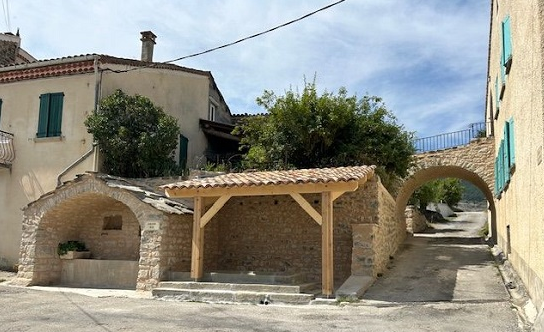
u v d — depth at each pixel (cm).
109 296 1127
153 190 1408
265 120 1689
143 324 770
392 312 857
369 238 1162
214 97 2092
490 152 1845
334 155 1570
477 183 2091
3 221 1606
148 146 1490
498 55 1294
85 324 771
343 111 1569
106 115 1519
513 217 1042
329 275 1014
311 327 741
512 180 1032
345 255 1280
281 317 830
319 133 1530
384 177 1562
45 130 1608
